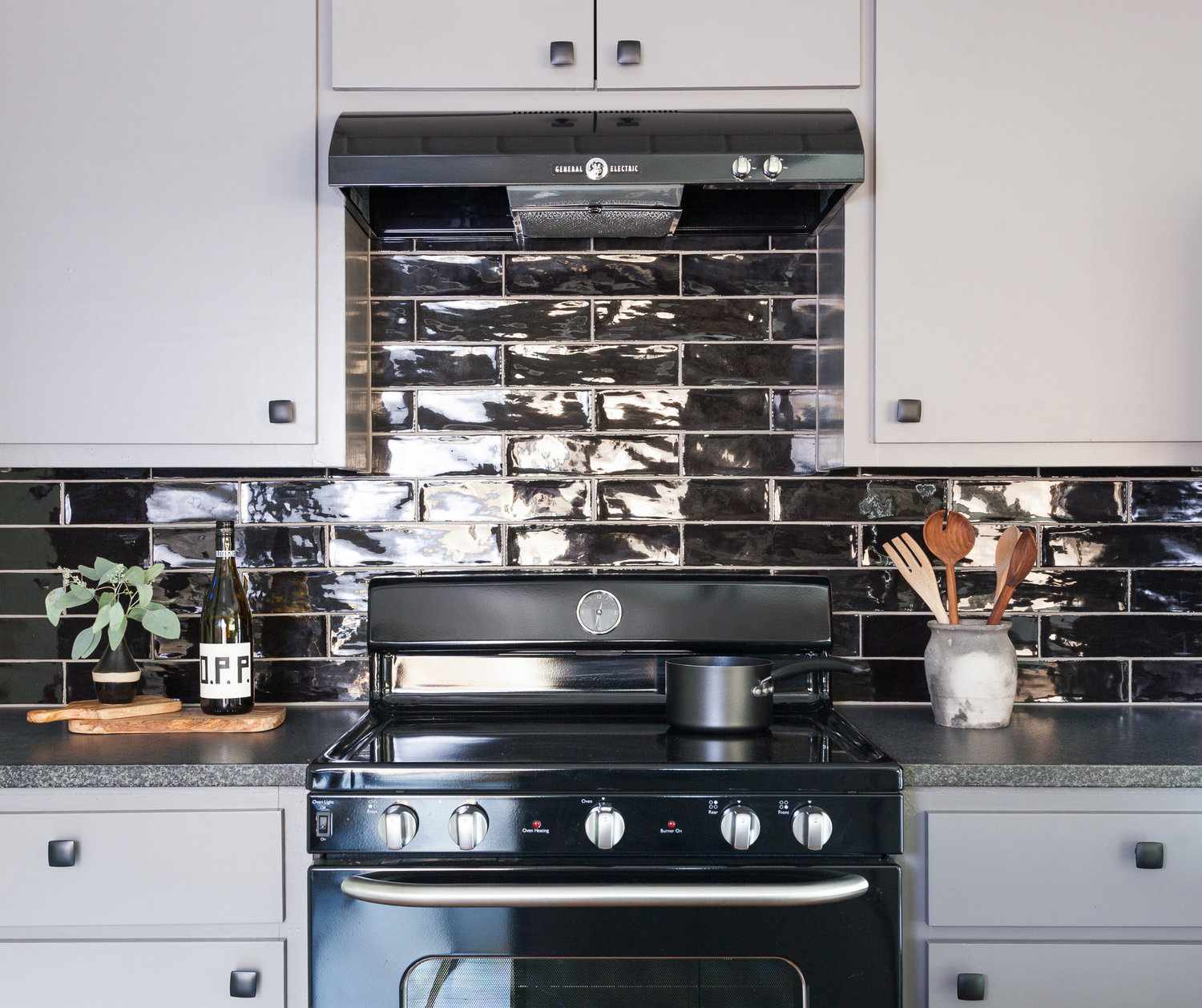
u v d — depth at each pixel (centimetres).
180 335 169
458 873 140
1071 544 198
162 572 188
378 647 180
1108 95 170
